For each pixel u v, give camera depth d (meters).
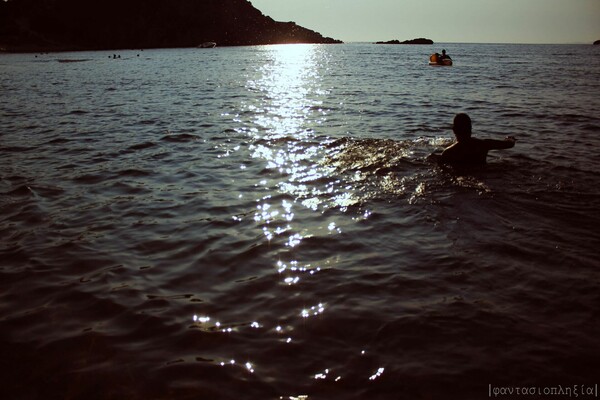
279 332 3.55
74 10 117.88
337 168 8.20
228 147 10.02
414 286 4.23
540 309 3.83
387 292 4.13
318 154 9.23
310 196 6.78
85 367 3.17
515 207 6.22
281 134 11.45
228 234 5.47
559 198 6.55
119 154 9.41
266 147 10.00
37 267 4.66
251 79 31.61
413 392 2.90
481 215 5.95
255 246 5.13
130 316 3.79
